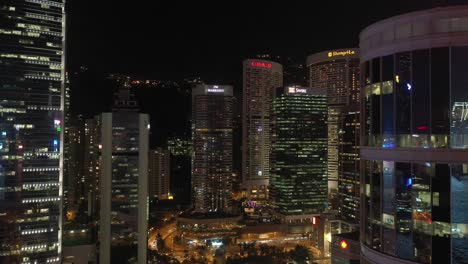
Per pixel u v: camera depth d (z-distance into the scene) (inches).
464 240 1334.9
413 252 1434.5
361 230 1702.8
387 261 1503.4
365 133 1680.6
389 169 1529.3
